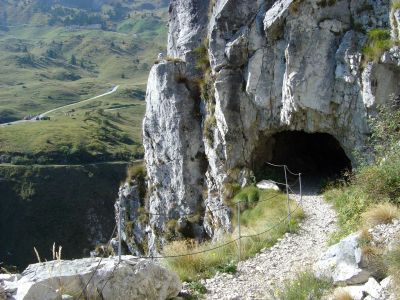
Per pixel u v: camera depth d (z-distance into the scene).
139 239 35.84
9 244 88.00
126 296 10.71
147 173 35.38
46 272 10.55
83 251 90.56
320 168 30.97
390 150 18.39
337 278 11.66
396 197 15.88
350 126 23.06
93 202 98.88
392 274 10.39
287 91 24.39
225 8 26.45
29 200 94.75
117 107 185.00
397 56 20.11
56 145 115.31
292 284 12.34
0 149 110.75
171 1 35.00
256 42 25.59
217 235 26.78
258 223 20.72
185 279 14.04
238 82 26.73
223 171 28.03
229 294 12.82
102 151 116.62
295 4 23.23
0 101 192.75
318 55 23.36
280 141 30.09
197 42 31.03
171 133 30.73
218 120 27.73
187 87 30.38
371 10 22.16
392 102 20.31
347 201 19.08
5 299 9.68
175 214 31.52
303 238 17.23
